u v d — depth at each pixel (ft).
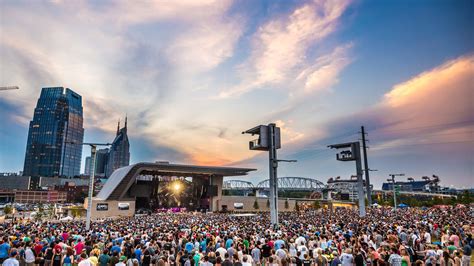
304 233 75.46
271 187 157.58
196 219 176.96
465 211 191.11
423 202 461.78
